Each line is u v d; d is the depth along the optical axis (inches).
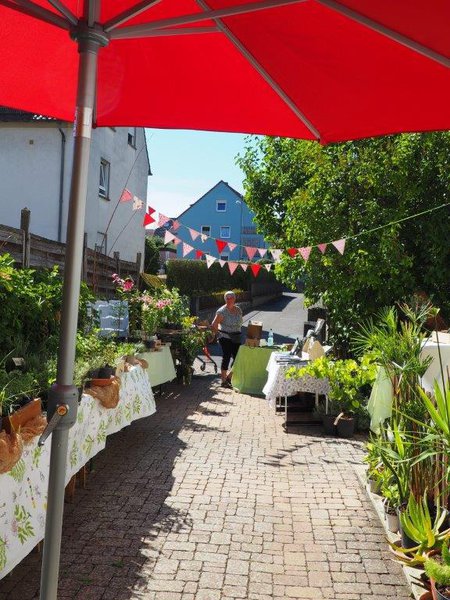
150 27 73.8
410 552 142.5
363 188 374.0
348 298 371.2
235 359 406.3
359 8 72.0
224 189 1768.0
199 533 164.2
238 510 182.2
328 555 153.2
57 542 71.2
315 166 379.2
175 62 98.0
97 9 73.0
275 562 148.6
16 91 107.4
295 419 310.2
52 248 325.4
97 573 139.1
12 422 123.1
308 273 383.2
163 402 355.6
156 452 242.8
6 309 200.5
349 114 101.7
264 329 882.1
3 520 114.5
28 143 577.0
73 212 71.7
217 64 96.4
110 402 198.1
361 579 141.0
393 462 162.1
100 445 198.5
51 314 232.5
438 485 149.6
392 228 351.9
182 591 132.9
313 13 77.5
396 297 372.2
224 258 1765.5
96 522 168.7
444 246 369.7
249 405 353.4
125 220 770.2
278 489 202.8
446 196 371.2
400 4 68.4
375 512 183.0
